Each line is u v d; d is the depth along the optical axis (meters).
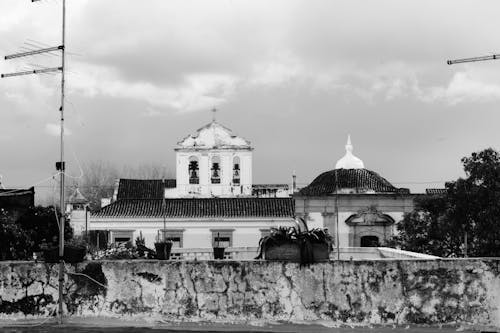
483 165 33.91
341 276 14.09
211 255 32.66
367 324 13.98
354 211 51.84
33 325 14.13
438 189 56.03
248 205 57.06
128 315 14.24
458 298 14.02
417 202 43.62
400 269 14.09
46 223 24.19
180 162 63.25
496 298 14.00
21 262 14.38
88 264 14.36
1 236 22.59
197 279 14.24
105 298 14.29
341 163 58.75
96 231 53.97
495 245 33.78
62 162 15.34
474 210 34.12
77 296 14.32
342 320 14.02
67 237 24.02
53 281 14.32
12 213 25.50
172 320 14.19
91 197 79.19
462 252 36.16
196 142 63.28
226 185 63.19
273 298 14.12
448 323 13.98
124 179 64.75
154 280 14.28
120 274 14.31
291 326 14.02
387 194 51.47
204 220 55.38
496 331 13.88
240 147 63.16
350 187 52.97
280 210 56.31
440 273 14.07
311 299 14.08
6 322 14.20
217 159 63.62
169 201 57.28
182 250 34.09
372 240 51.66
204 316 14.18
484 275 14.03
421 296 14.05
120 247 26.88
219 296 14.20
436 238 37.94
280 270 14.16
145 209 56.09
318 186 54.03
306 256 14.06
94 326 14.12
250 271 14.19
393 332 13.83
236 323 14.11
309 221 52.22
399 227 42.44
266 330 13.98
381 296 14.05
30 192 26.72
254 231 55.38
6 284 14.30
